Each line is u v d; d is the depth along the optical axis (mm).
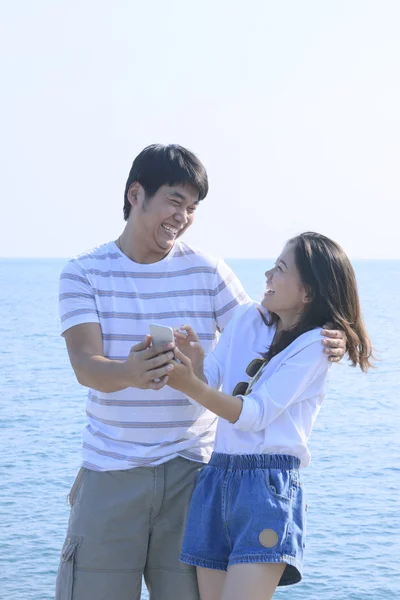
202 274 3307
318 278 2969
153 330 2811
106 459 3168
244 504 2865
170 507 3191
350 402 22250
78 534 3193
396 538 10477
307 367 2916
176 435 3178
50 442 15258
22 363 27828
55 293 88625
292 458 2934
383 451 15852
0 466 13328
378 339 39719
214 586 2990
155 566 3252
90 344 3119
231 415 2840
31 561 9156
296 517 2883
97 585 3184
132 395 3143
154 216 3141
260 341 3143
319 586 9047
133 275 3238
